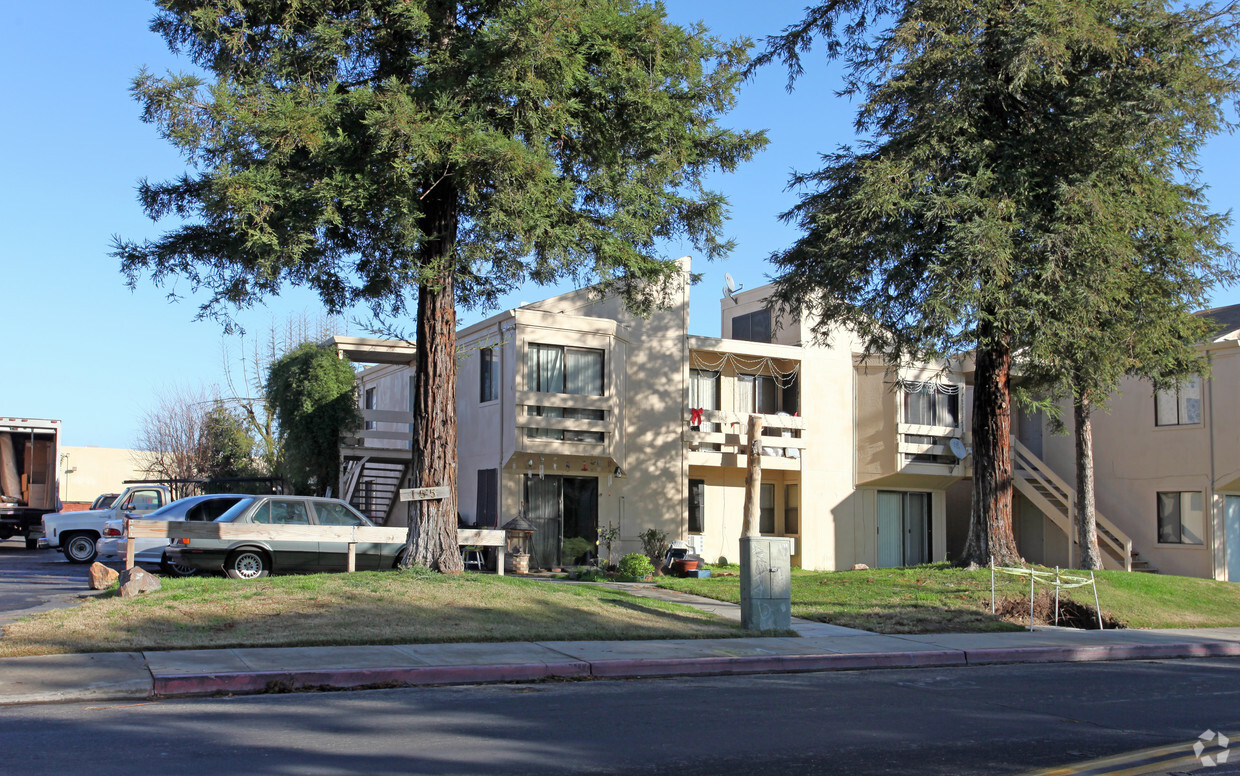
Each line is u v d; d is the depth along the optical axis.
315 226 13.60
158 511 18.97
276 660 10.42
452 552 15.95
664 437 26.83
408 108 13.23
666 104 15.15
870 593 17.84
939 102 17.66
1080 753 7.49
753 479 21.34
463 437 26.70
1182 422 28.47
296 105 13.39
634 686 10.37
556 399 24.64
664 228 16.84
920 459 30.33
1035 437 32.66
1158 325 19.81
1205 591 19.72
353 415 29.06
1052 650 13.78
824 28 20.30
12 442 28.53
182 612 12.47
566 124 15.07
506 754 6.98
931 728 8.37
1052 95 18.45
